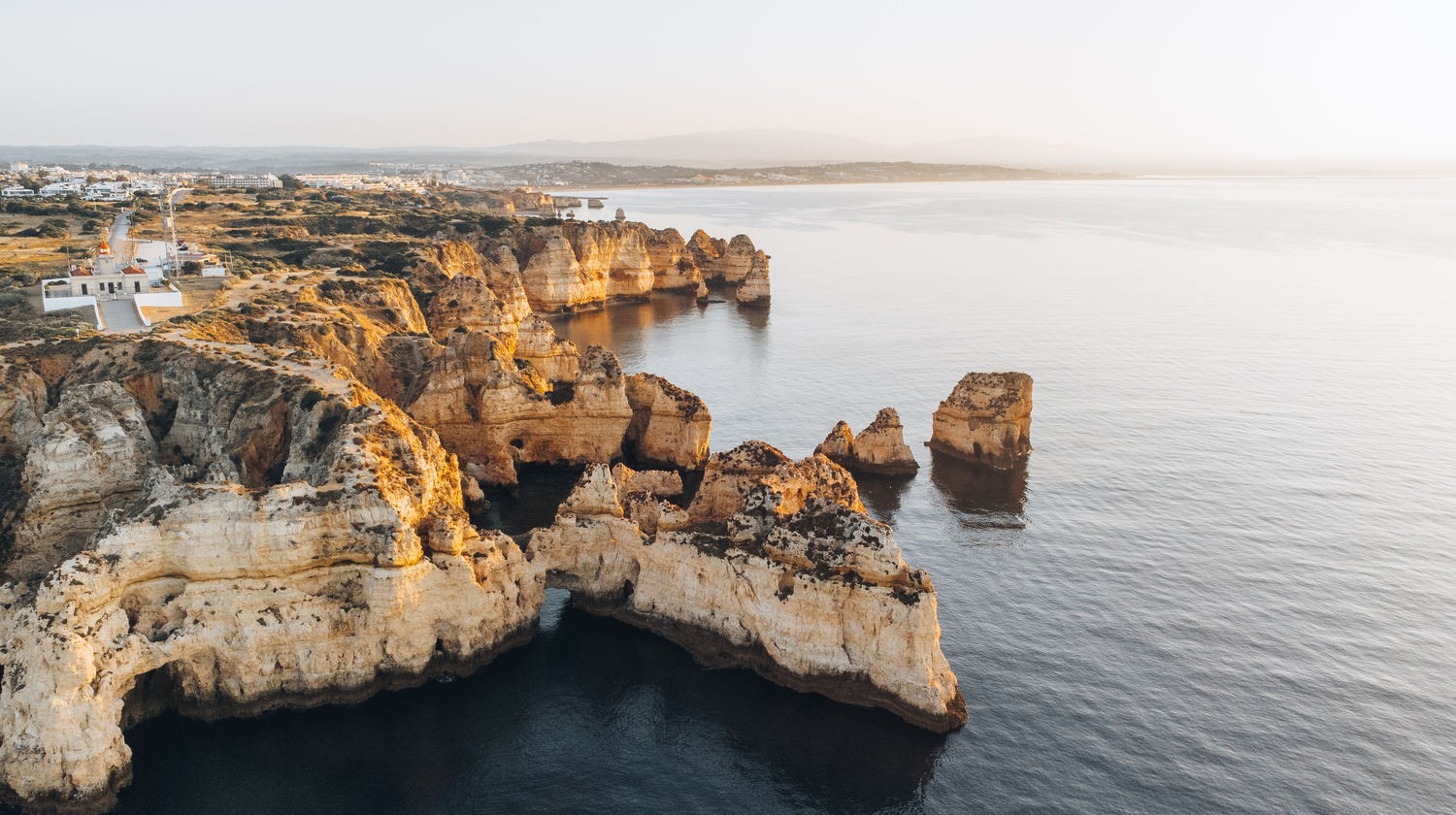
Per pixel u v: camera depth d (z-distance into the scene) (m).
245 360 65.69
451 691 49.16
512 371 82.75
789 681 49.56
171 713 46.72
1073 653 54.06
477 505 72.31
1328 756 45.41
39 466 52.03
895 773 43.59
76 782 39.94
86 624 41.09
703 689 49.72
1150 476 83.19
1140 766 44.34
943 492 79.62
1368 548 68.44
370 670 47.94
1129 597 60.94
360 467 48.62
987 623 57.38
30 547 51.69
